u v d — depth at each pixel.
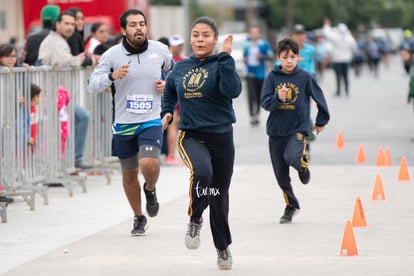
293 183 25.05
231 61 14.42
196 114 14.74
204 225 19.08
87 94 25.84
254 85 43.41
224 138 14.77
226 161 14.88
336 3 145.12
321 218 19.78
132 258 16.09
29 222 19.81
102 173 27.34
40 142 23.00
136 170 18.00
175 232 18.42
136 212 18.19
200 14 140.88
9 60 22.28
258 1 141.50
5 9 53.59
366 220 19.42
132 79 17.64
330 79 94.31
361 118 46.53
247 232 18.28
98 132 26.41
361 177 26.20
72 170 24.75
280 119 18.91
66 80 24.39
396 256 15.85
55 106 23.70
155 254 16.39
